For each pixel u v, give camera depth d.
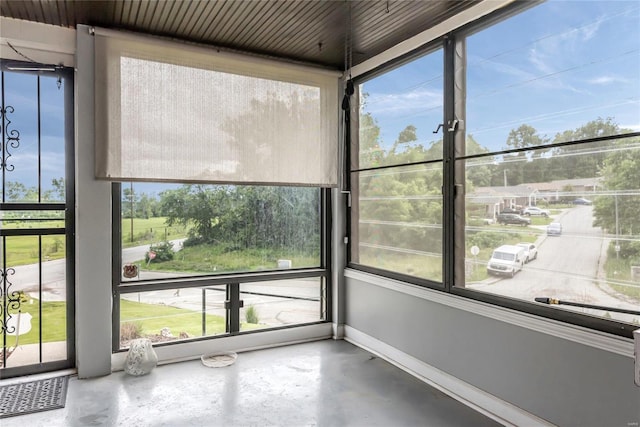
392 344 3.44
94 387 2.94
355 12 2.81
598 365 2.04
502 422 2.49
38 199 3.14
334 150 3.93
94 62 3.04
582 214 2.13
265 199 3.88
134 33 3.11
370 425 2.47
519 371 2.42
